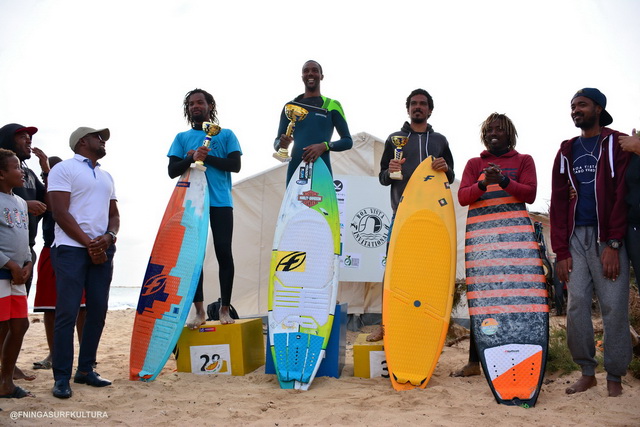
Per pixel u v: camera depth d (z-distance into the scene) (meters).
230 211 4.91
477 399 3.74
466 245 4.39
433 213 4.64
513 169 4.38
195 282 4.58
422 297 4.44
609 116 3.97
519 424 3.11
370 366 4.55
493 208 4.40
